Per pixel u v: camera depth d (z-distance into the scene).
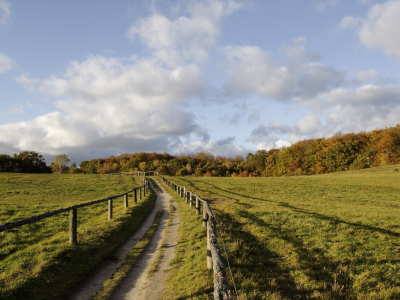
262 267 6.60
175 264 7.56
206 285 5.57
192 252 8.17
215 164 126.00
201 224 11.98
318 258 7.23
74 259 7.50
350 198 24.20
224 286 3.46
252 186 35.22
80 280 6.62
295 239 8.91
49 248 7.85
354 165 72.25
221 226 10.57
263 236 9.28
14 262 6.82
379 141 73.06
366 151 72.69
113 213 14.95
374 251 7.76
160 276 6.86
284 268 6.65
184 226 12.34
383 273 6.30
